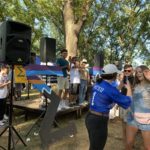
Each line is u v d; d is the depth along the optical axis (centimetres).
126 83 503
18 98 1082
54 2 1945
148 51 2619
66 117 927
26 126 778
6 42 534
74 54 1442
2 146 602
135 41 2562
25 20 2103
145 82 466
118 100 430
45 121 395
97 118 432
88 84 1055
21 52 547
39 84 685
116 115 862
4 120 800
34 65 732
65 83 912
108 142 679
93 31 2595
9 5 2052
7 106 858
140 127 461
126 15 2494
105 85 436
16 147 603
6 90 779
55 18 2336
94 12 2473
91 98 447
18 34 543
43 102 856
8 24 536
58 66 826
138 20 2486
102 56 1214
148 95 458
